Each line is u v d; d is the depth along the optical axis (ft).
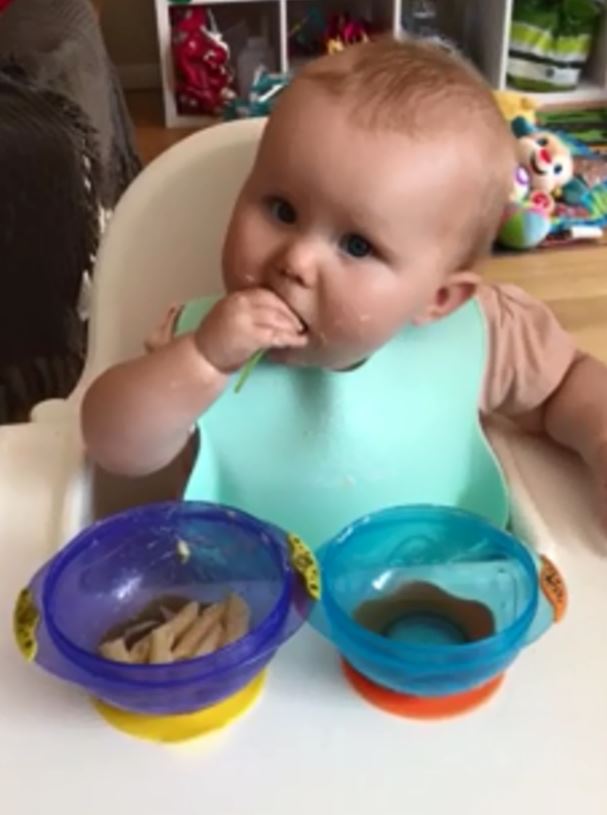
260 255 1.94
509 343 2.37
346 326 1.94
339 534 1.94
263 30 8.90
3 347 4.72
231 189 2.70
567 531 2.13
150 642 1.76
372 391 2.26
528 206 6.47
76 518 2.14
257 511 2.26
